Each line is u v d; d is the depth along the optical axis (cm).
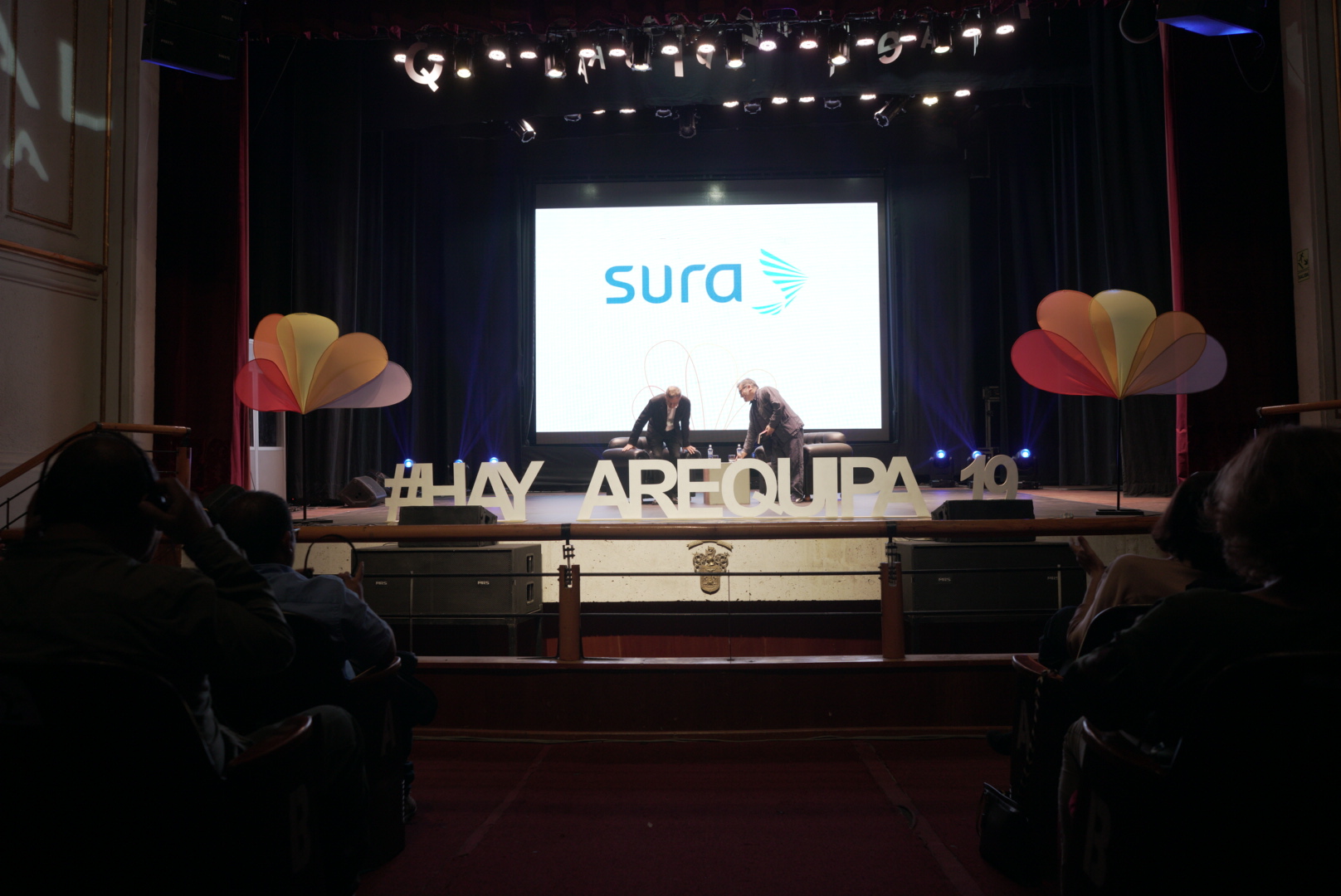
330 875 151
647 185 990
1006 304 959
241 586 123
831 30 677
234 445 557
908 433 969
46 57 452
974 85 771
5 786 98
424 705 207
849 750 261
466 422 984
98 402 482
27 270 440
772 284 983
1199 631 106
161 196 546
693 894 170
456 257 989
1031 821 174
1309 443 104
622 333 988
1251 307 546
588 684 276
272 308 802
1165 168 749
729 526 270
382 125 824
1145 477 743
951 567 392
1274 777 93
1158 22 555
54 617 108
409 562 395
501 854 190
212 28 499
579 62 716
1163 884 103
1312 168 511
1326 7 507
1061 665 175
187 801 102
